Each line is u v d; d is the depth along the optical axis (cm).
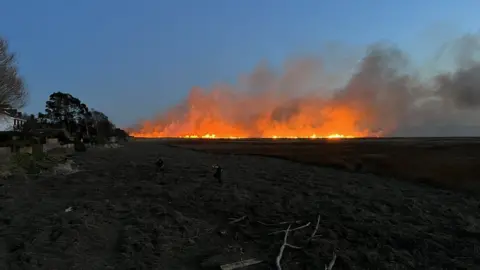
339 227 1375
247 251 1144
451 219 1502
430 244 1201
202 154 5194
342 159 3806
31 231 1199
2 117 5691
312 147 6488
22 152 2878
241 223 1443
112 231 1266
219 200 1806
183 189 2070
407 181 2445
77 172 2742
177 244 1171
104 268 955
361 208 1681
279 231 1321
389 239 1248
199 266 1015
